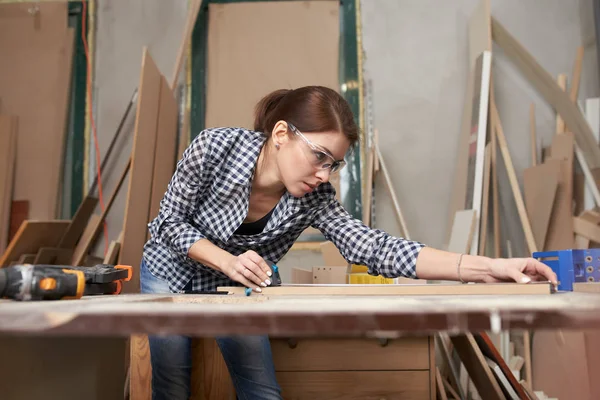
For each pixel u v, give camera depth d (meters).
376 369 1.65
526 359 2.50
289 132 1.30
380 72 3.31
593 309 0.55
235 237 1.42
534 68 3.13
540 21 3.30
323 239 3.17
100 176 3.26
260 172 1.39
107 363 1.05
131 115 3.33
